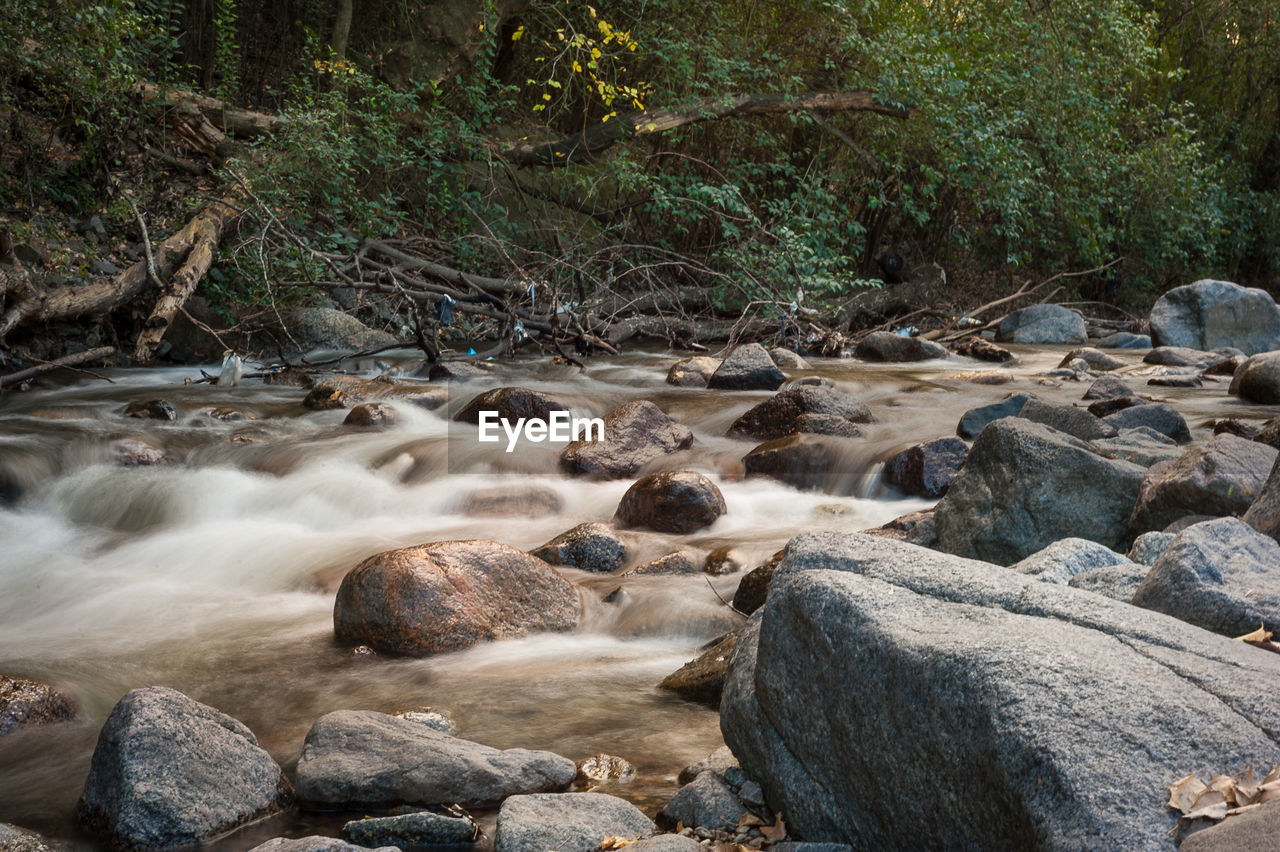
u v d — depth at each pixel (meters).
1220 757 2.16
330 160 13.02
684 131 17.42
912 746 2.53
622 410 8.34
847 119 18.00
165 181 13.67
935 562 3.12
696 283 16.61
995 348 14.16
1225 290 15.17
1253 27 24.55
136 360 11.48
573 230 15.93
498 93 15.79
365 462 8.05
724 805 3.04
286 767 3.64
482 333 13.81
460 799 3.32
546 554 5.92
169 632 5.16
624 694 4.29
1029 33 17.36
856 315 18.09
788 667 2.95
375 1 17.17
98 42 11.31
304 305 13.22
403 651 4.78
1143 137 20.59
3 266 10.26
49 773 3.65
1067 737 2.21
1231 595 3.16
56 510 7.38
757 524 6.60
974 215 19.22
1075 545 4.00
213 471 7.80
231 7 15.51
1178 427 7.45
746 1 17.23
